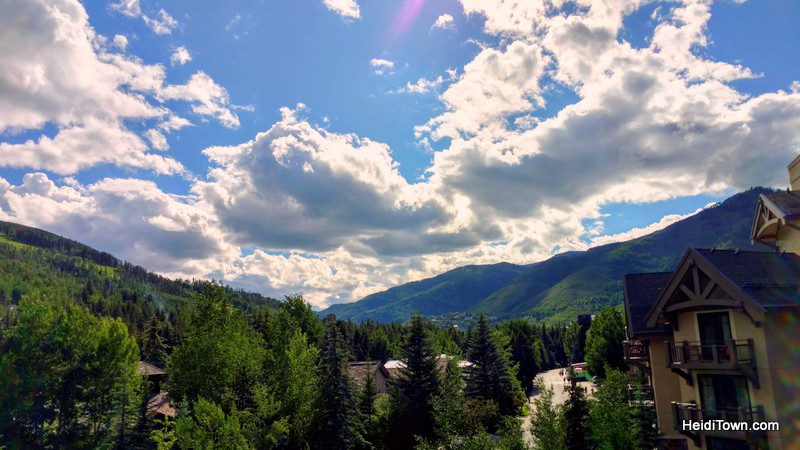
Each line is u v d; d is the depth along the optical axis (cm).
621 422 2664
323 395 4538
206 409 3838
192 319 5319
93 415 4862
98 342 4866
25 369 4503
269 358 4794
